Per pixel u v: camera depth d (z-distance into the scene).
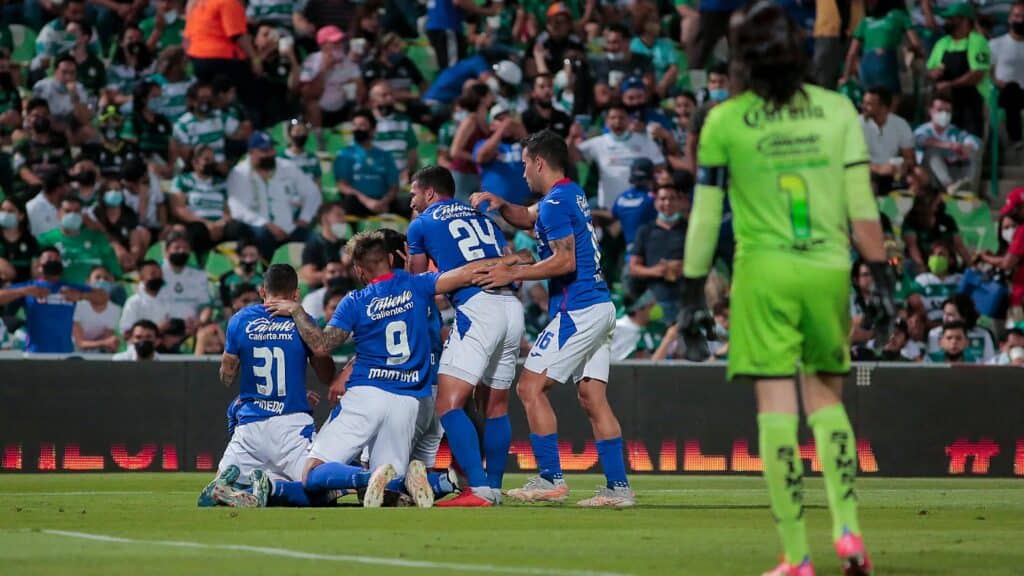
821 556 20.48
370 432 32.00
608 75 65.81
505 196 57.25
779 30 18.05
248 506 30.92
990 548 21.94
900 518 29.05
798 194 17.80
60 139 61.22
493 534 24.09
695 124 61.84
